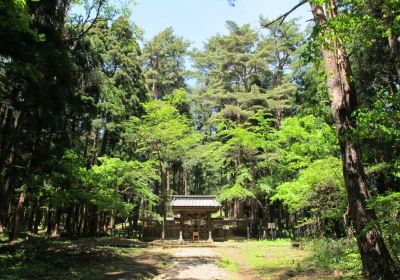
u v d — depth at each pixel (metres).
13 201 19.44
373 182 12.59
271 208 28.22
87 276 9.31
